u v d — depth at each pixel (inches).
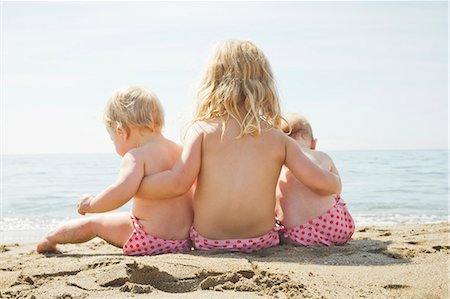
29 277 112.1
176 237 147.9
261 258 132.4
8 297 101.8
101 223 150.9
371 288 107.7
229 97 142.3
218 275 111.6
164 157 149.1
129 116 149.1
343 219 154.5
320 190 146.7
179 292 107.2
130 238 146.7
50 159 926.4
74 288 104.3
